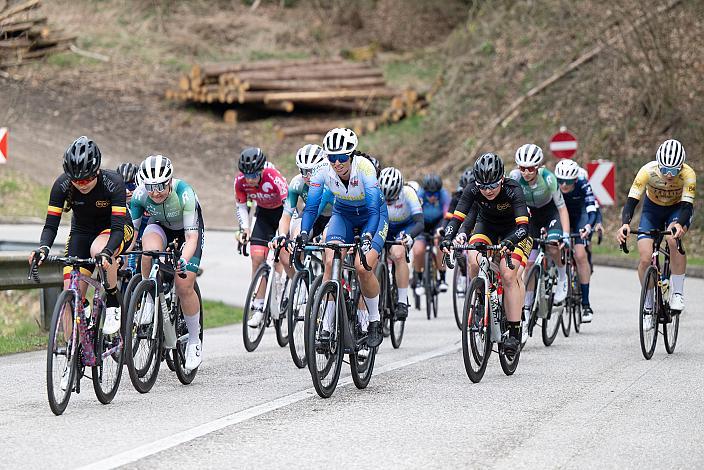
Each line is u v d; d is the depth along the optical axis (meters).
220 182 76.25
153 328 20.89
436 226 35.38
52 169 73.06
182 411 18.64
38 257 18.72
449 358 25.50
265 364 24.83
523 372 23.12
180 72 95.38
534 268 26.48
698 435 16.47
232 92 84.75
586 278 30.14
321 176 21.86
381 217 21.80
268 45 102.88
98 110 85.12
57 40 81.62
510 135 76.19
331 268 20.75
